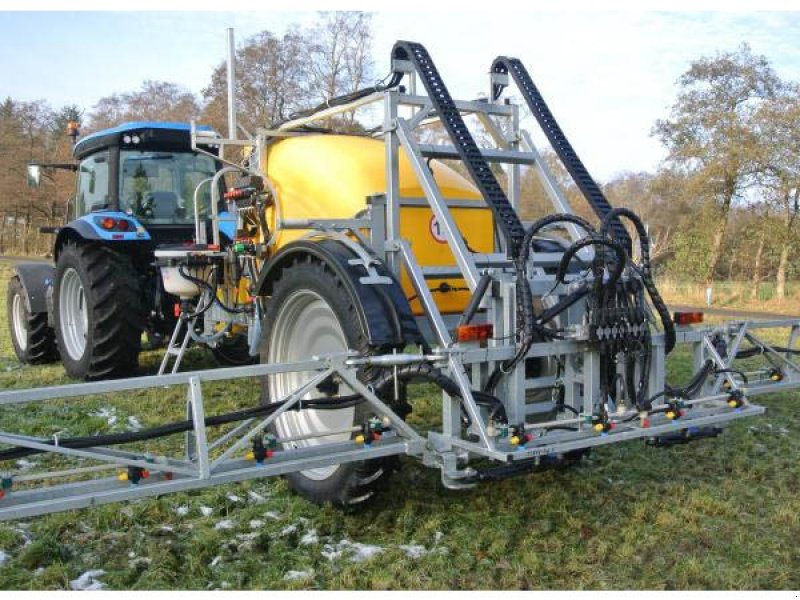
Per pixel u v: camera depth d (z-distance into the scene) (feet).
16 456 7.91
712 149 61.26
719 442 14.10
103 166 19.42
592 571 8.88
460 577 8.68
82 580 8.49
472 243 13.05
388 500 10.80
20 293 21.98
